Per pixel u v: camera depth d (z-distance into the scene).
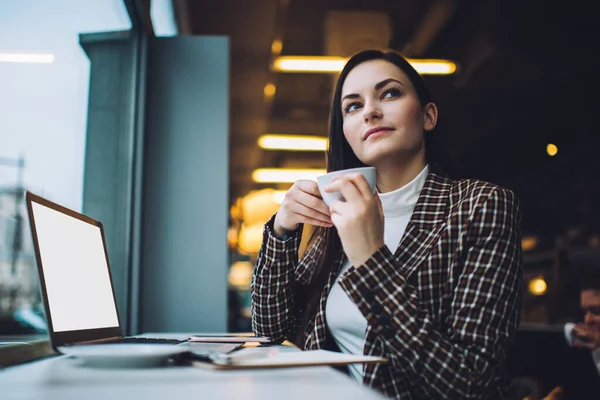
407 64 1.23
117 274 2.73
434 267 0.99
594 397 1.89
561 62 5.86
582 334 1.77
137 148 2.89
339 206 0.89
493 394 0.92
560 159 9.10
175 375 0.66
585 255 2.50
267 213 11.16
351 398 0.49
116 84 2.66
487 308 0.89
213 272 2.89
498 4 5.27
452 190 1.11
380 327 0.84
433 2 5.23
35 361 0.88
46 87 1.88
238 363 0.70
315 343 1.12
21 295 1.63
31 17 1.73
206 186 2.96
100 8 2.32
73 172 2.12
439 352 0.82
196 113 3.03
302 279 1.31
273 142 8.83
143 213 2.90
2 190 1.59
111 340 1.09
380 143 1.16
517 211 1.02
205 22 4.74
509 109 7.73
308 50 6.16
